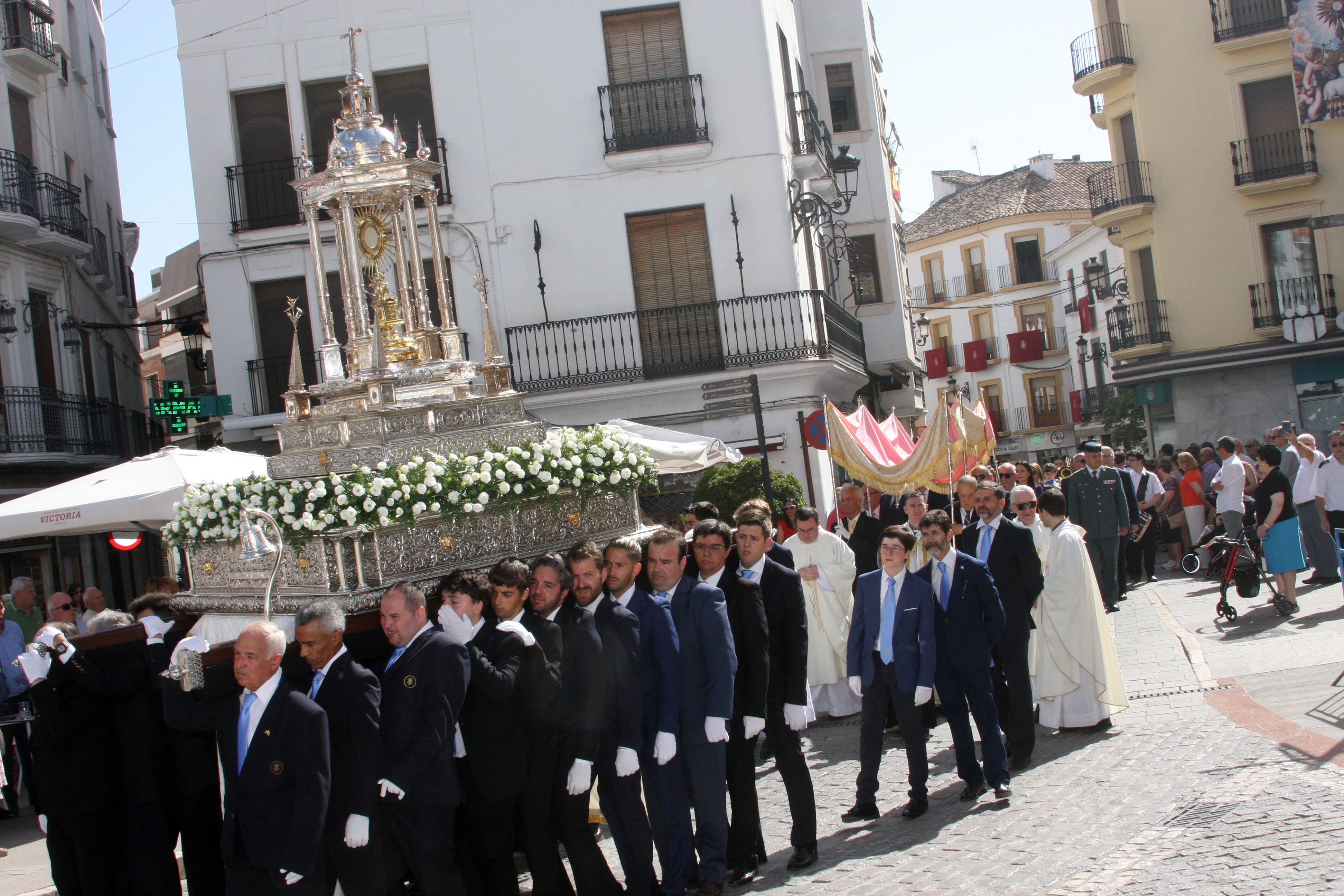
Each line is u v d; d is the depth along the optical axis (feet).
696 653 19.44
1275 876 16.58
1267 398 85.30
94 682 19.74
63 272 64.13
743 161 59.52
